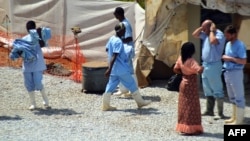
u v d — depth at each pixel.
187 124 29.50
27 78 35.44
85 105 37.06
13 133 30.06
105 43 50.62
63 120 33.00
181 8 41.28
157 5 42.03
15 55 35.03
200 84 41.47
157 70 45.66
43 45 35.72
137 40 45.22
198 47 41.47
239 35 41.66
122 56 34.84
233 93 31.17
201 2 39.28
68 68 48.88
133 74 36.25
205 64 32.94
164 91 41.50
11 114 34.62
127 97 39.56
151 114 34.47
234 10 38.84
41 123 32.25
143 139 28.81
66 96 39.78
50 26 53.22
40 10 54.16
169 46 42.00
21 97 39.56
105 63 41.81
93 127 31.33
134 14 47.75
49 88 42.28
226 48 31.02
